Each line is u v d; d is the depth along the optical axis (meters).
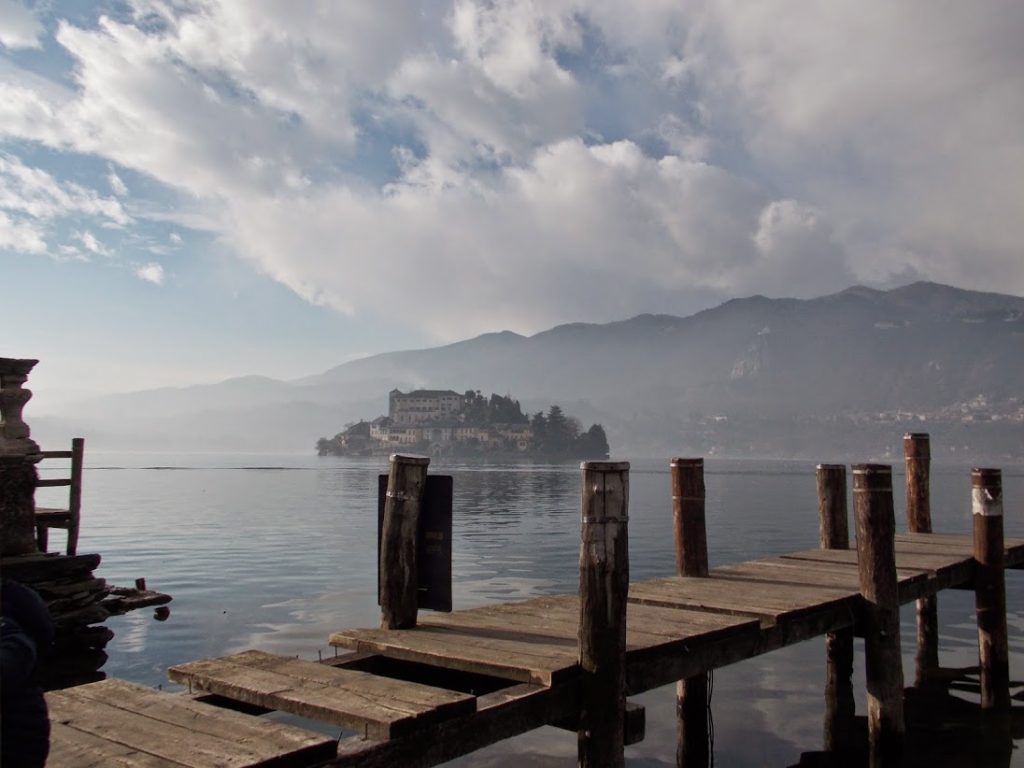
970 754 10.91
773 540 38.91
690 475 12.53
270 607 20.28
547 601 10.31
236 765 4.84
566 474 167.75
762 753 10.85
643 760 10.66
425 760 5.70
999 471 13.59
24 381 15.54
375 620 18.69
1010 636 17.78
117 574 26.39
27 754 4.02
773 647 9.16
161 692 6.34
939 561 13.43
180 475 142.00
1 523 14.95
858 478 10.54
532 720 6.46
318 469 194.25
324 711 5.85
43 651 4.14
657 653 7.64
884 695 10.17
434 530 8.74
